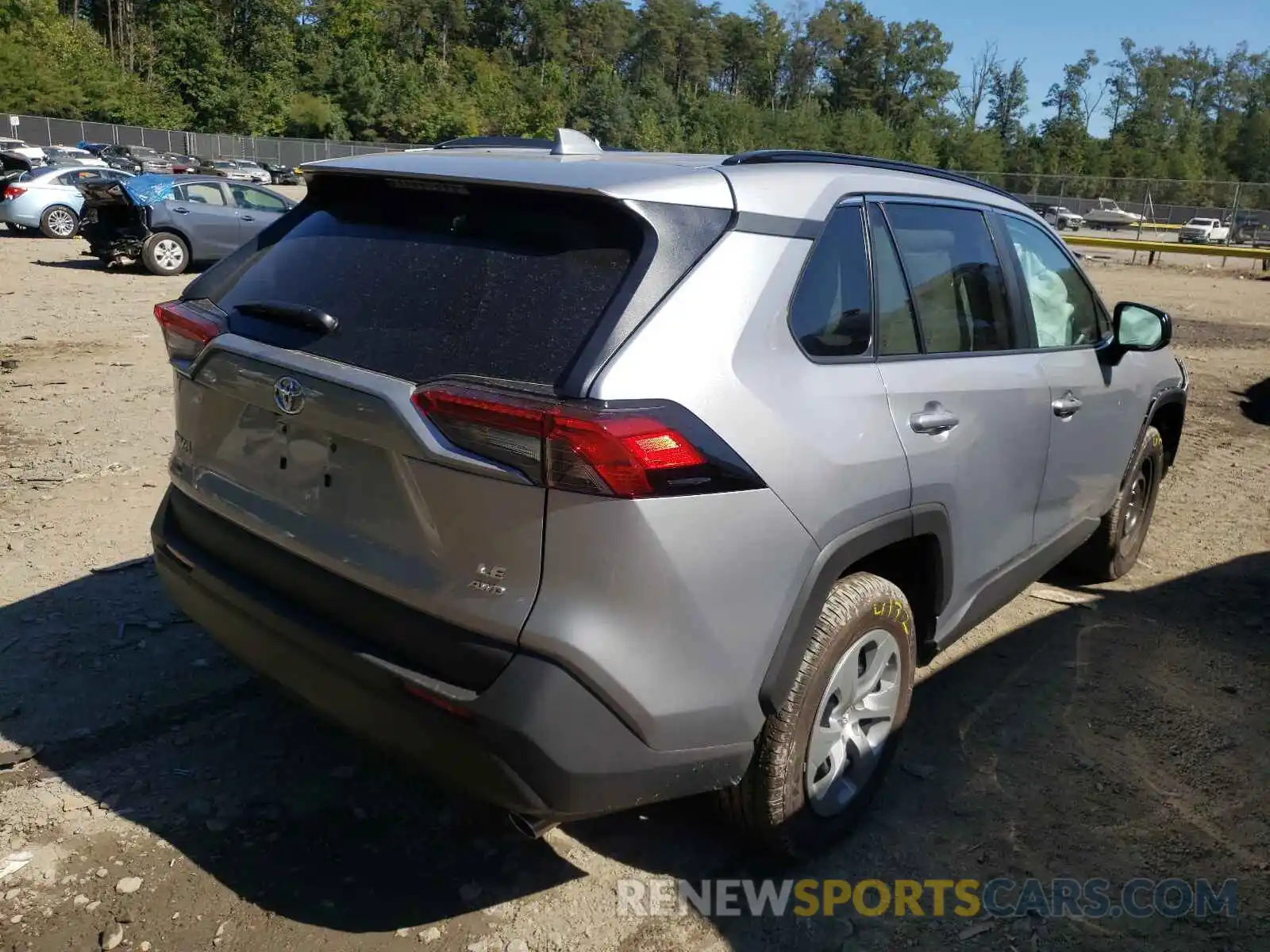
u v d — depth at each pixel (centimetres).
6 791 317
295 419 261
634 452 223
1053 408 380
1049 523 406
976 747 367
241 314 288
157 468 632
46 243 2067
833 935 276
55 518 539
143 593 456
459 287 254
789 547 255
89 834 299
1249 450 807
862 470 275
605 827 314
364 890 282
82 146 5434
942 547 318
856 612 283
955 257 343
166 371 931
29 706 363
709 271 249
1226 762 364
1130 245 2934
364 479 252
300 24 9462
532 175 257
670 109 9100
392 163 283
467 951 263
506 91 8981
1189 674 427
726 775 260
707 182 261
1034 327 385
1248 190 4322
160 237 1619
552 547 228
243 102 7575
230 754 341
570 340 234
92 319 1209
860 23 13625
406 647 245
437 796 324
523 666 229
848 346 287
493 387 231
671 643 236
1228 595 512
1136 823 328
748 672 253
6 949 255
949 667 427
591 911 279
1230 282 2458
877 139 9131
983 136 9212
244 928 266
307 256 289
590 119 8675
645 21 14088
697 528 235
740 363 249
